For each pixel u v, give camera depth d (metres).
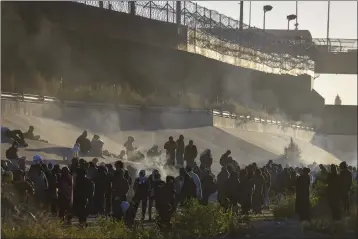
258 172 36.56
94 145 48.31
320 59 145.12
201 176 35.75
